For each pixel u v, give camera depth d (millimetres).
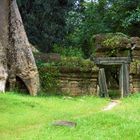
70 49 27844
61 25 33719
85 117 11930
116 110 14109
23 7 31969
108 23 30406
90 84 22375
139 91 22406
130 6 29062
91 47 25797
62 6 33938
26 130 11227
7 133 11008
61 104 17281
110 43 22594
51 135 9977
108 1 31000
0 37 21172
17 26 21953
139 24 28797
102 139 9398
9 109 14914
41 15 32438
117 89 25922
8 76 21344
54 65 22812
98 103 18219
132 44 22641
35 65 22156
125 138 9523
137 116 12195
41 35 32750
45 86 22812
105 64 22594
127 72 22297
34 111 14898
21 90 21969
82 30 30969
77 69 22266
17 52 21734
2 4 21453
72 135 9914
